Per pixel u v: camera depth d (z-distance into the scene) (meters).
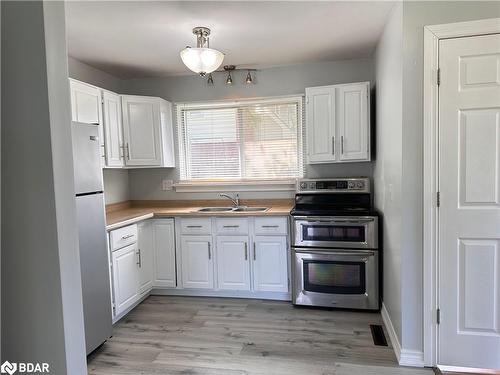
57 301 1.34
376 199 3.14
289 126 3.63
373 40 2.83
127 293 2.88
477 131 1.90
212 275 3.25
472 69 1.87
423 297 2.03
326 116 3.19
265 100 3.64
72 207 1.41
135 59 3.15
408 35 1.93
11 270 1.36
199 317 2.88
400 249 2.08
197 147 3.86
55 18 1.32
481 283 1.95
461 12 1.86
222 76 3.70
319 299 2.95
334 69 3.44
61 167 1.34
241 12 2.22
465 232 1.95
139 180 3.94
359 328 2.59
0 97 1.30
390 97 2.33
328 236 2.91
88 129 2.29
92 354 2.31
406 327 2.07
